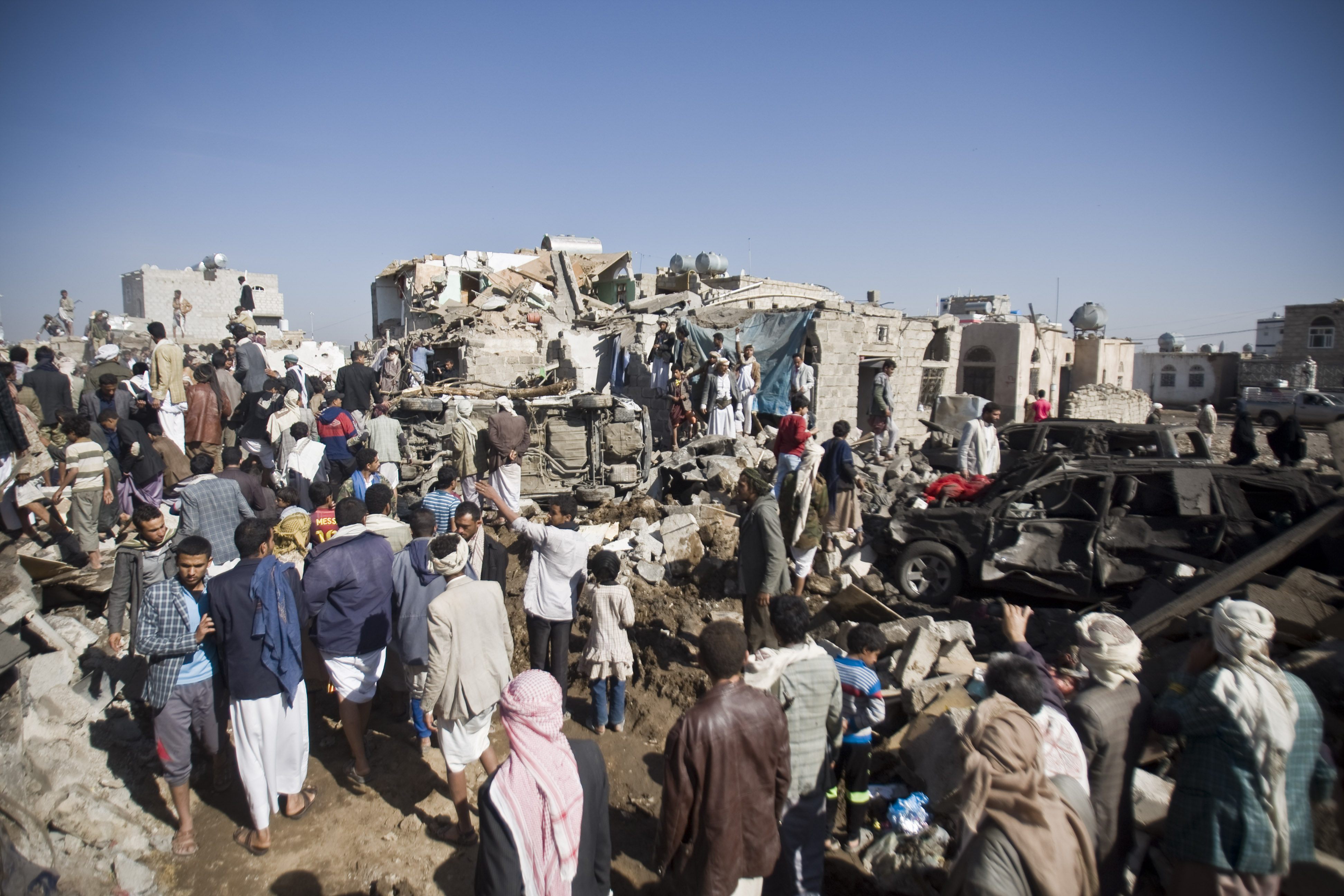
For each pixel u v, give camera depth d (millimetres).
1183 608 5543
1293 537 5875
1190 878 3234
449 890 4242
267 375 11305
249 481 7016
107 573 6500
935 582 7598
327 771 5281
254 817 4426
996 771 2830
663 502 10586
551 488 9945
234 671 4309
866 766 4406
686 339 14133
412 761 5418
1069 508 7352
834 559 8039
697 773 3107
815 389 14125
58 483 7645
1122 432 10180
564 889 2857
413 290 28109
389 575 5121
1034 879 2637
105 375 8930
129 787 4930
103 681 5492
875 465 11672
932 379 20188
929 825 4383
